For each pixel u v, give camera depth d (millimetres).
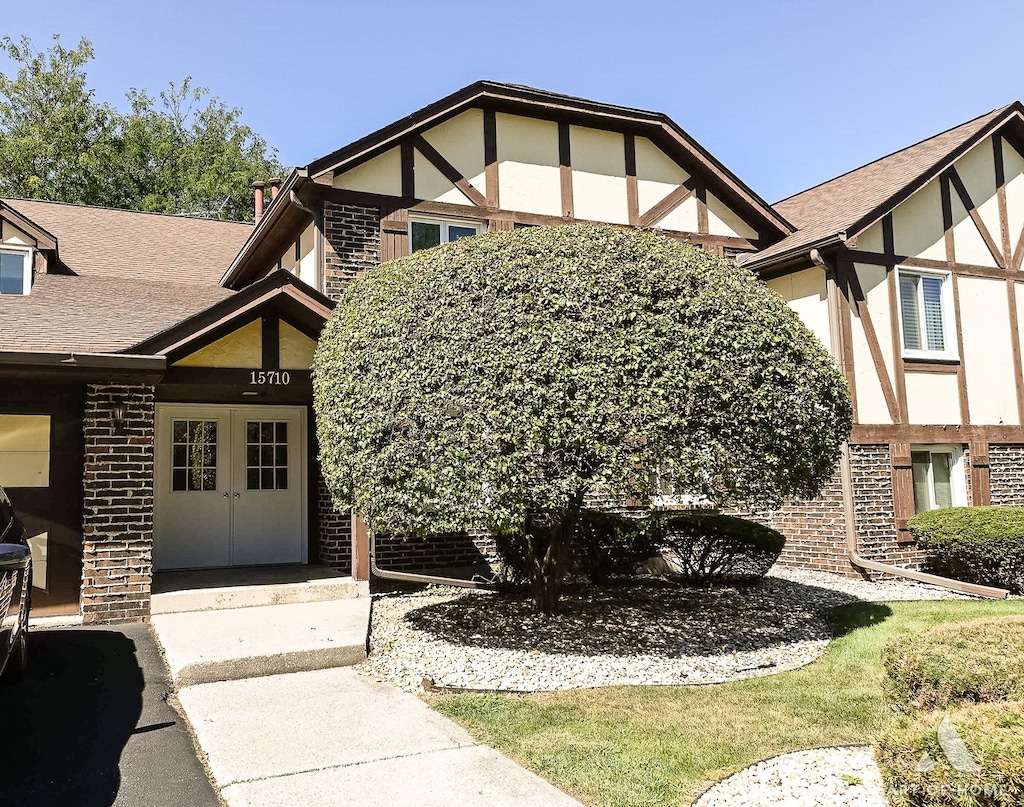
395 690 5820
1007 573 10062
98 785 4176
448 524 6281
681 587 10008
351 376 6930
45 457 7824
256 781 4102
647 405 6156
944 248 12586
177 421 10477
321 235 10172
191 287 12031
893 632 7547
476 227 11117
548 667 6379
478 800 3854
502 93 11086
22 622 5973
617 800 3828
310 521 10922
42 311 9125
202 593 8195
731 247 12781
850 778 3959
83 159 28344
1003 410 12766
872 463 11297
